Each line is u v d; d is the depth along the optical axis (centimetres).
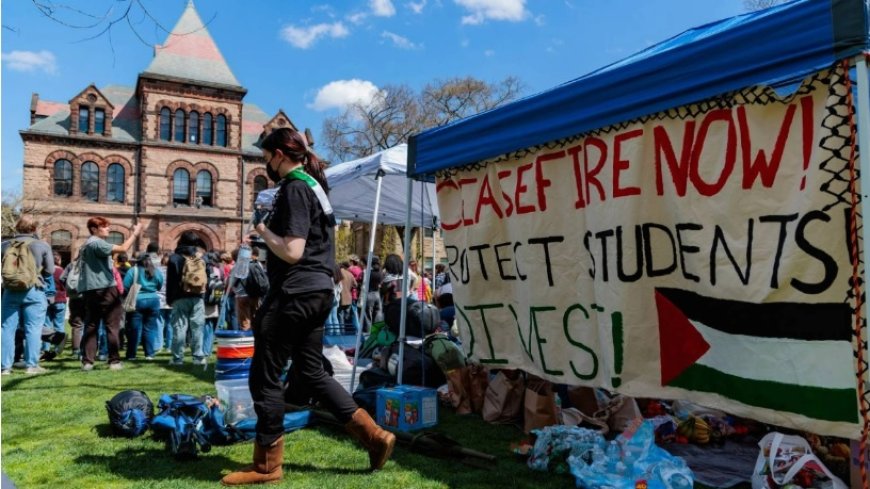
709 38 272
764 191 259
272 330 291
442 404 488
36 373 634
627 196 316
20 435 391
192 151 3366
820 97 240
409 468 323
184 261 716
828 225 235
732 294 268
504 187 403
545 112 361
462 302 440
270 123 3866
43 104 3422
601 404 422
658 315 303
